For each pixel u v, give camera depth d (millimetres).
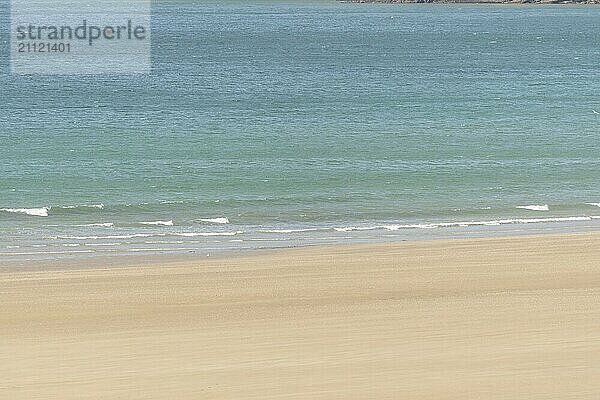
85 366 14180
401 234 29344
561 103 73312
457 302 18875
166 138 52188
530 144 50500
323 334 16094
